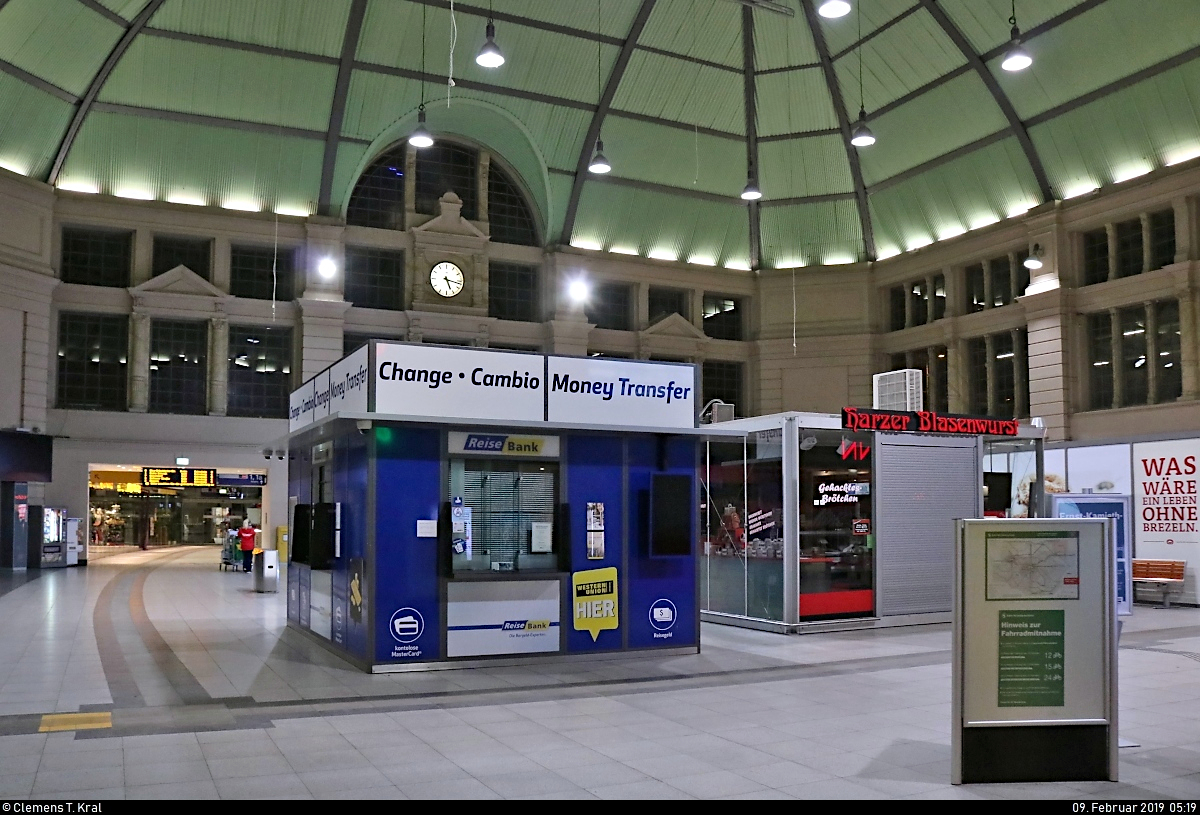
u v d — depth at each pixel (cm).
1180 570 1891
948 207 3366
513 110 3319
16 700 930
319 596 1337
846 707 911
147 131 3014
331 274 3222
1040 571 670
